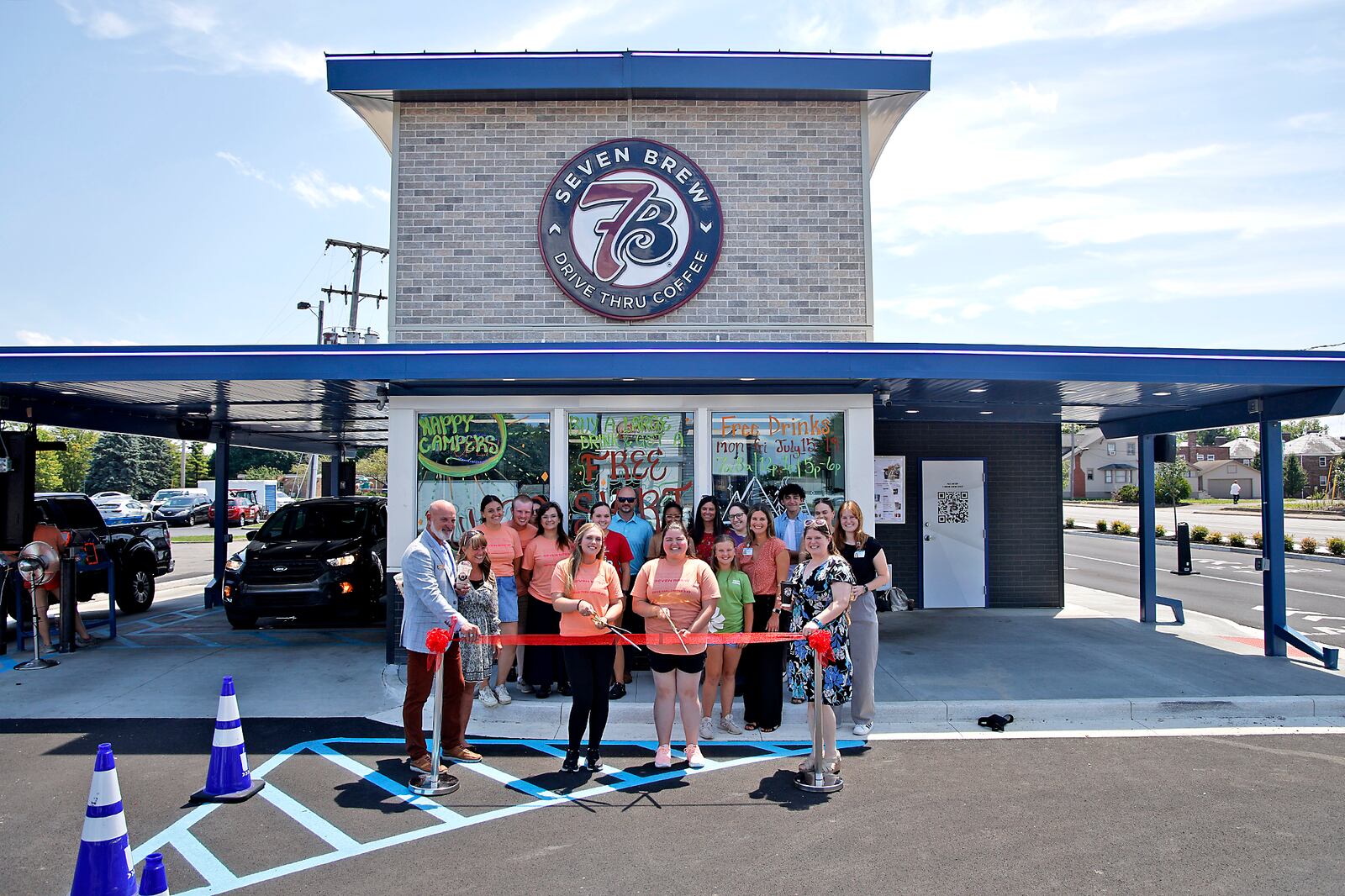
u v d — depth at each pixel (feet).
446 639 17.87
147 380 25.25
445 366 25.02
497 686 23.41
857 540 21.68
